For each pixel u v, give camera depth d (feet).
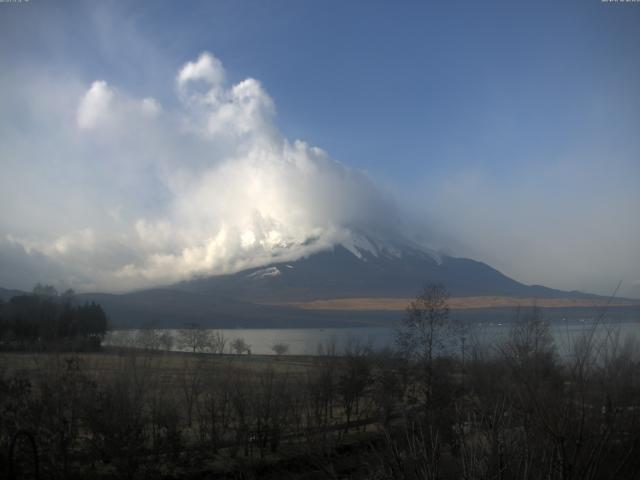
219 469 109.70
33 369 96.48
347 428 127.24
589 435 31.81
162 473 102.73
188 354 226.99
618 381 33.14
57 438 87.35
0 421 82.28
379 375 135.33
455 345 101.40
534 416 33.35
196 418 139.23
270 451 116.16
